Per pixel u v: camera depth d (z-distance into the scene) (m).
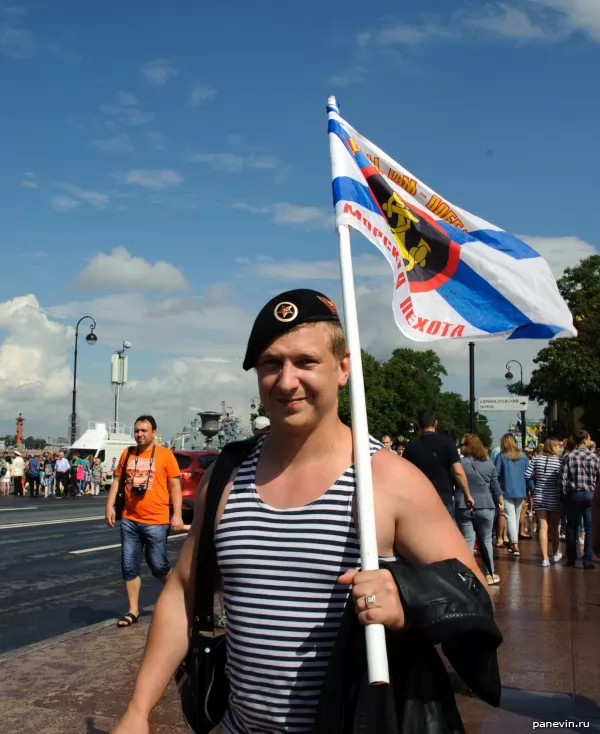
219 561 2.01
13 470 33.72
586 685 5.12
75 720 4.59
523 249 3.07
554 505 11.40
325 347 2.03
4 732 4.39
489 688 1.82
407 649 1.82
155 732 4.32
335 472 1.96
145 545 7.38
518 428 32.69
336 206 2.74
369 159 3.04
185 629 2.15
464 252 3.02
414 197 3.04
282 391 1.98
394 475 1.95
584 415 33.19
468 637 1.80
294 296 2.07
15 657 6.04
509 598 8.41
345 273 2.47
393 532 1.92
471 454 9.81
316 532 1.90
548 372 31.50
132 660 5.93
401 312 2.89
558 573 10.48
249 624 1.91
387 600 1.70
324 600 1.87
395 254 2.90
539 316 2.98
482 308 3.02
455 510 9.70
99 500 30.97
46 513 22.41
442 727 1.77
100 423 43.72
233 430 32.41
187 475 18.75
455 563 1.83
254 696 1.89
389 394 73.19
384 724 1.72
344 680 1.78
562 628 6.83
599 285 32.81
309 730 1.84
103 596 9.12
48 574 10.74
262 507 1.98
